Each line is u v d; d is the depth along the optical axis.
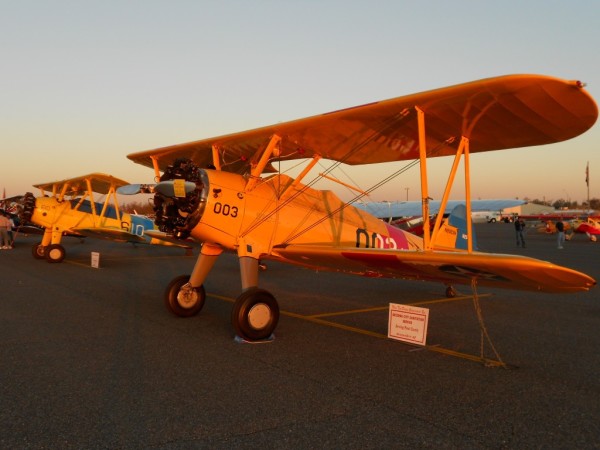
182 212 5.32
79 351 4.47
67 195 16.41
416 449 2.56
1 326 5.49
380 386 3.60
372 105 4.61
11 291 8.17
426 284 9.73
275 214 5.72
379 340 5.09
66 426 2.80
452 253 3.97
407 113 4.70
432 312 6.77
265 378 3.76
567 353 4.61
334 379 3.75
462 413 3.08
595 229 27.38
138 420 2.90
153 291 8.37
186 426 2.83
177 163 5.33
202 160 7.25
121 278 10.15
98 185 14.29
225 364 4.13
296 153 6.31
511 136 5.23
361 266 5.25
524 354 4.57
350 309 6.95
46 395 3.31
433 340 5.11
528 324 5.99
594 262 14.18
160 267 12.44
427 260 4.08
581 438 2.72
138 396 3.32
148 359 4.25
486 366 4.13
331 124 5.14
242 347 4.72
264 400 3.27
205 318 6.10
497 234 34.41
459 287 9.34
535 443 2.65
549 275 3.70
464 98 4.25
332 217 6.49
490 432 2.79
